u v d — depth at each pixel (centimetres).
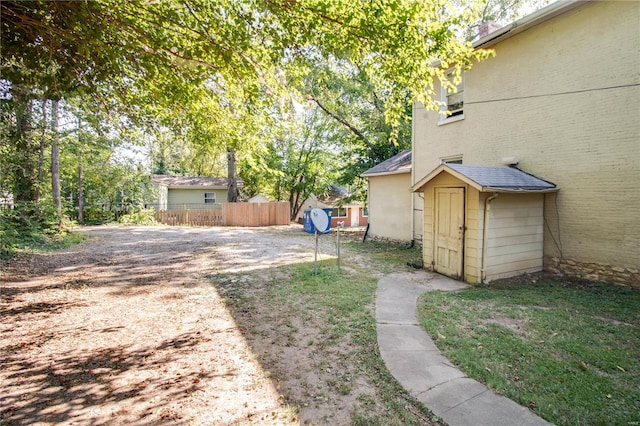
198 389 293
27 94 464
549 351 357
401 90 565
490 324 434
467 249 672
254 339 396
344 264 835
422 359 344
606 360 338
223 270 761
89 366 332
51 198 1192
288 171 2694
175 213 2100
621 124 614
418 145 1112
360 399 278
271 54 425
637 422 246
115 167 2075
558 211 714
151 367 331
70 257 909
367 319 454
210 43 386
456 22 441
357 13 376
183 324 443
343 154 2088
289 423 249
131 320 457
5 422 247
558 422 246
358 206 3212
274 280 665
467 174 659
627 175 608
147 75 432
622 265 618
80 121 990
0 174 851
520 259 704
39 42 342
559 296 559
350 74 1477
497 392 284
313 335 406
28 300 539
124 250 1032
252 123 614
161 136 692
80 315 475
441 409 263
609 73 629
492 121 860
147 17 367
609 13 627
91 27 326
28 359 346
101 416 256
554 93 719
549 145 730
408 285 634
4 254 820
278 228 1912
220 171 3409
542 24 739
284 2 362
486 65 871
